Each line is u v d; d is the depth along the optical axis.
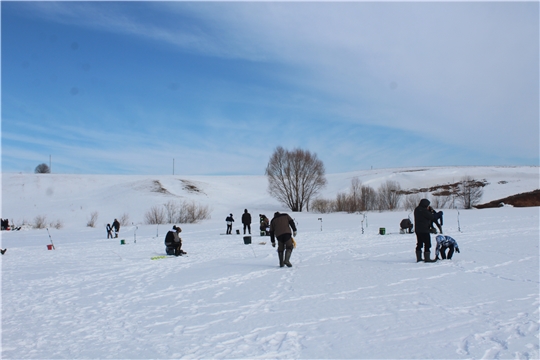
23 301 9.23
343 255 15.04
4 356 5.51
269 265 13.28
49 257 19.62
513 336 5.28
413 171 96.81
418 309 6.77
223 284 10.13
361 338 5.47
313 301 7.73
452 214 40.88
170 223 52.03
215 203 75.00
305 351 5.11
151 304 8.31
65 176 99.56
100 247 24.66
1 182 91.38
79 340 6.11
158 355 5.26
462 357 4.68
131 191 78.69
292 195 67.00
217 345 5.52
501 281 8.80
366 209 60.81
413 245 17.75
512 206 55.31
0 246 28.70
